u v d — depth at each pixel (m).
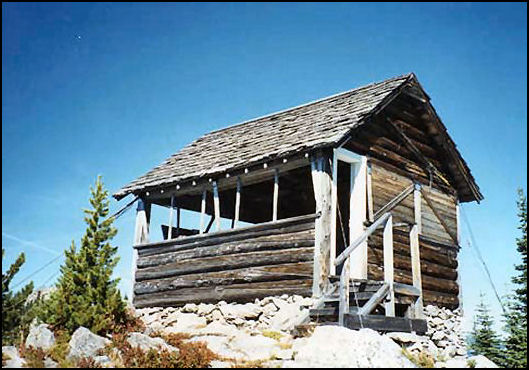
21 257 11.57
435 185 16.98
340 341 9.95
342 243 17.45
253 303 13.85
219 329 13.09
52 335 10.71
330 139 13.04
